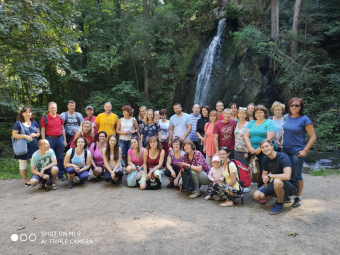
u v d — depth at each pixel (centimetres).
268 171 360
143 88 1658
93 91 1435
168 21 1384
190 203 389
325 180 527
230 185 374
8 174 582
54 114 530
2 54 816
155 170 463
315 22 1277
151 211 354
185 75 1388
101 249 251
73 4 920
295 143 363
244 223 312
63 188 476
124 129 573
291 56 1196
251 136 400
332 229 291
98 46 1414
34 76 773
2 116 1306
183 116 555
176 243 262
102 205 380
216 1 1491
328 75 1184
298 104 357
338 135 1043
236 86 1207
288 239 269
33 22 747
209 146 490
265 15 1348
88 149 527
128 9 1447
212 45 1333
